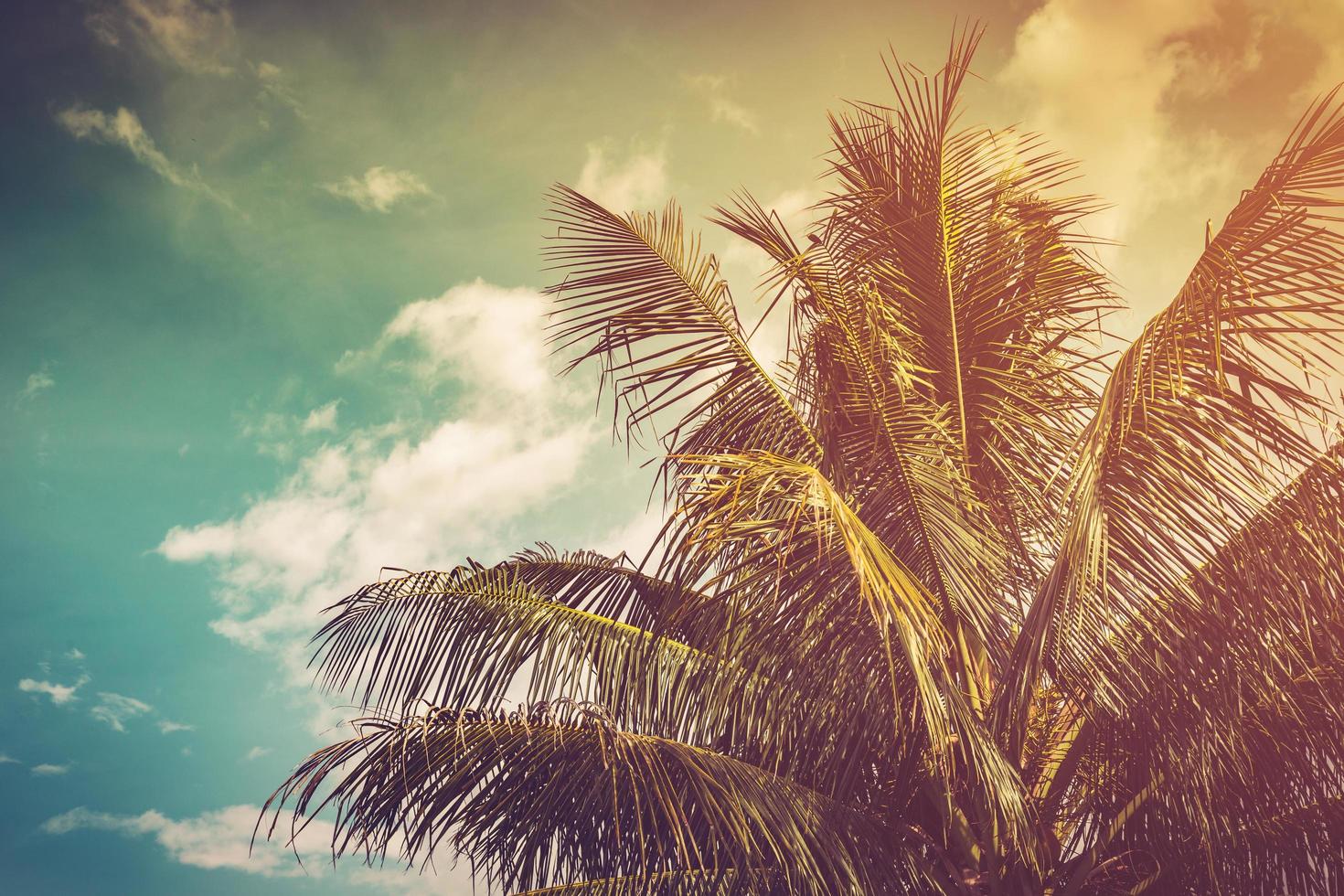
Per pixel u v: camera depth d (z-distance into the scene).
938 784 5.09
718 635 5.46
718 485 4.44
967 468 5.16
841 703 5.08
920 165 5.00
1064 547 4.15
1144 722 4.79
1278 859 5.00
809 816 4.67
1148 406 4.09
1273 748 4.98
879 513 4.88
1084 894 5.12
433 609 5.86
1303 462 3.94
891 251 5.14
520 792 5.04
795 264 5.30
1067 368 5.34
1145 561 4.23
